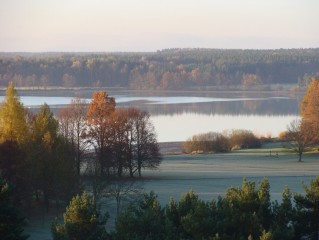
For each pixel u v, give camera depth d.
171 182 85.25
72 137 87.81
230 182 85.62
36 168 62.25
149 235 37.09
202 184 83.06
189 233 38.69
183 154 129.50
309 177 91.38
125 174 94.19
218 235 36.41
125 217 39.09
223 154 128.75
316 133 126.00
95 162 73.00
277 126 173.50
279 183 84.00
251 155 125.75
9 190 41.78
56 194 62.53
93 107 91.50
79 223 40.03
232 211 38.97
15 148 62.62
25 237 41.72
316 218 40.03
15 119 70.00
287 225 40.09
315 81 146.38
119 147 87.12
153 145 92.25
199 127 169.12
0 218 39.88
